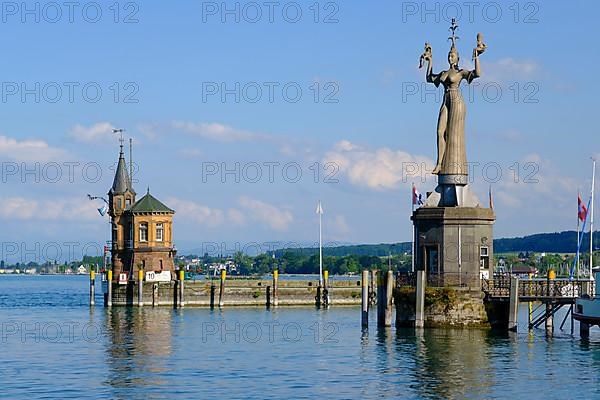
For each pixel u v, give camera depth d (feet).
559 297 331.57
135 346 322.96
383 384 244.01
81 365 279.49
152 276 518.78
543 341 314.14
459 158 349.82
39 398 230.68
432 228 344.28
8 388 243.60
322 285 527.40
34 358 295.07
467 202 349.41
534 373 256.11
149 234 522.88
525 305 535.19
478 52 351.05
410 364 271.90
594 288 327.47
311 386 242.58
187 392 236.63
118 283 519.19
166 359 290.15
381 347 303.27
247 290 519.60
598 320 311.88
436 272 343.67
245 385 245.04
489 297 336.70
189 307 512.22
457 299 335.06
